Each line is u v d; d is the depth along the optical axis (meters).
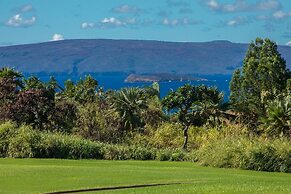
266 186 17.28
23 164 24.27
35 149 28.06
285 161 24.75
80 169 21.72
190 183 18.58
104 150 29.50
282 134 38.72
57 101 39.25
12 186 17.44
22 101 35.59
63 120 37.41
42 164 24.48
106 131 38.44
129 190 16.91
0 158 27.34
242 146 26.02
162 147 38.50
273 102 43.25
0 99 35.81
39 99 36.25
